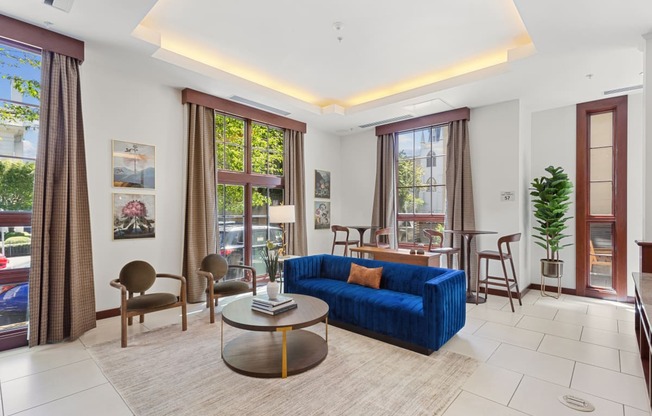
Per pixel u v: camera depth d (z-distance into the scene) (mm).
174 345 3178
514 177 5016
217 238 4992
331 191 7223
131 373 2645
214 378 2562
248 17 3260
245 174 5535
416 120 6051
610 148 4934
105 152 3941
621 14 2818
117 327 3662
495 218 5191
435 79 4832
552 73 4031
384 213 6570
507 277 4641
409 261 4543
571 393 2377
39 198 3174
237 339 3234
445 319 3070
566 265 5219
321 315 2836
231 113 5227
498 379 2566
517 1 2695
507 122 5086
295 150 6332
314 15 3217
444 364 2809
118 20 3035
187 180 4645
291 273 4258
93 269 3787
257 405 2211
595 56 3588
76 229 3412
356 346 3176
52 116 3256
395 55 4070
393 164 6535
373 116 5953
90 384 2486
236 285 4098
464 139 5469
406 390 2398
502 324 3805
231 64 4352
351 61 4254
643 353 2656
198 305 4527
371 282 3932
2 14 2938
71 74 3391
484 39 3670
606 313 4215
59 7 2828
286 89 5242
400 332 3146
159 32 3543
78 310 3396
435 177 6020
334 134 7312
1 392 2377
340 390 2393
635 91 4598
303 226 6363
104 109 3936
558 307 4473
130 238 4137
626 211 4715
